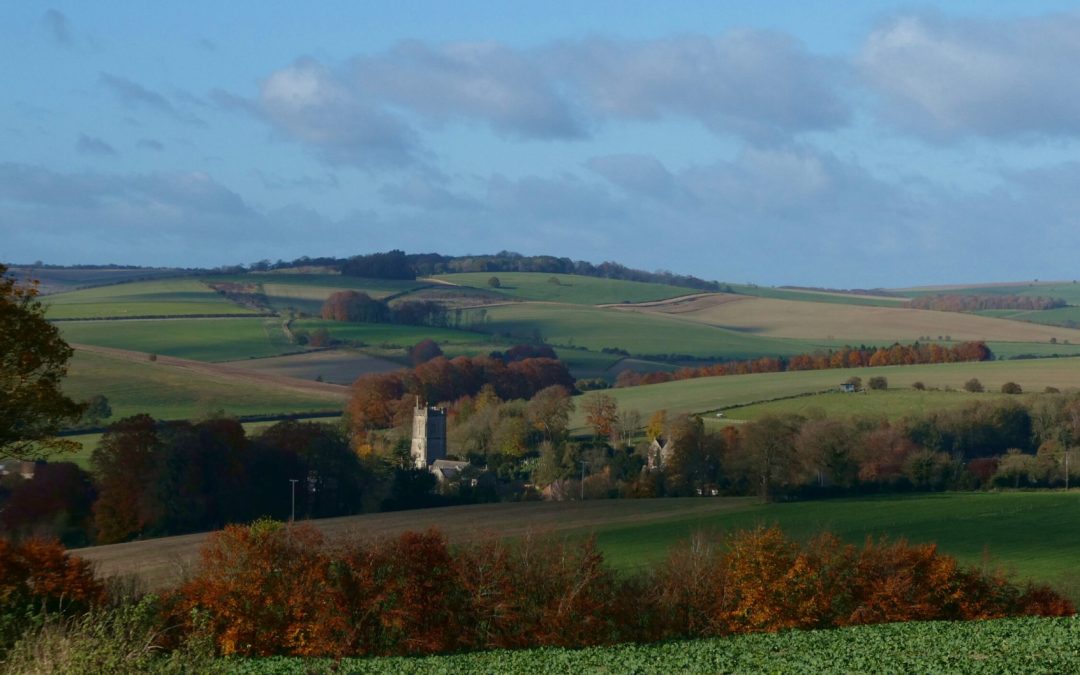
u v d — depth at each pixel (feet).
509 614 203.21
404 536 207.31
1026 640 150.41
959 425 554.05
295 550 201.57
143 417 414.41
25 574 179.52
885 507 409.08
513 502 472.03
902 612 223.10
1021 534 347.15
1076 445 528.63
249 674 142.61
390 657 168.96
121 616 105.50
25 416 181.16
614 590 213.46
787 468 467.52
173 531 398.83
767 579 216.74
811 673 134.92
